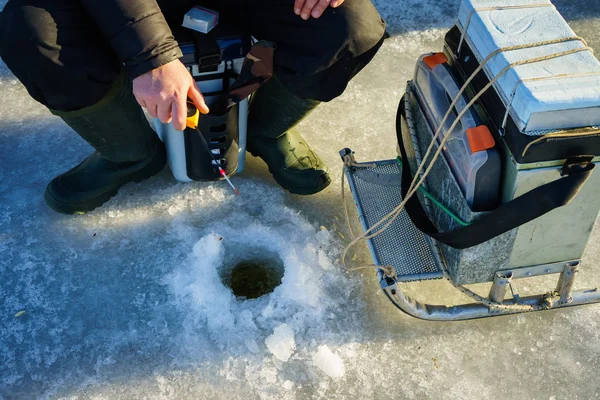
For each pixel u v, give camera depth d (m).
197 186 2.43
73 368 1.96
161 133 2.36
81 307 2.10
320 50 1.92
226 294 2.12
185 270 2.18
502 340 2.05
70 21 1.83
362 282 2.17
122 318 2.07
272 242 2.26
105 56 1.89
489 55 1.66
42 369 1.96
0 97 2.71
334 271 2.19
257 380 1.94
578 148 1.57
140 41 1.74
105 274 2.18
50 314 2.08
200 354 1.99
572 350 2.03
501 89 1.63
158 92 1.77
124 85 2.00
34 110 2.67
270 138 2.39
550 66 1.59
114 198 2.38
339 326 2.06
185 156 2.27
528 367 1.99
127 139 2.16
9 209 2.34
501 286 1.94
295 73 1.97
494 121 1.69
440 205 1.96
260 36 2.06
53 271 2.18
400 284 2.18
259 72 1.96
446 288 2.18
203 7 1.97
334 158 2.55
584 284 2.18
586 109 1.53
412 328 2.07
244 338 2.03
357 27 1.90
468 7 1.79
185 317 2.07
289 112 2.23
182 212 2.35
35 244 2.25
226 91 2.03
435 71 1.92
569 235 1.82
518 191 1.66
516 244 1.82
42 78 1.84
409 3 3.19
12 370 1.95
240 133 2.27
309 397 1.91
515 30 1.71
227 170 2.29
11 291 2.13
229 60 1.94
